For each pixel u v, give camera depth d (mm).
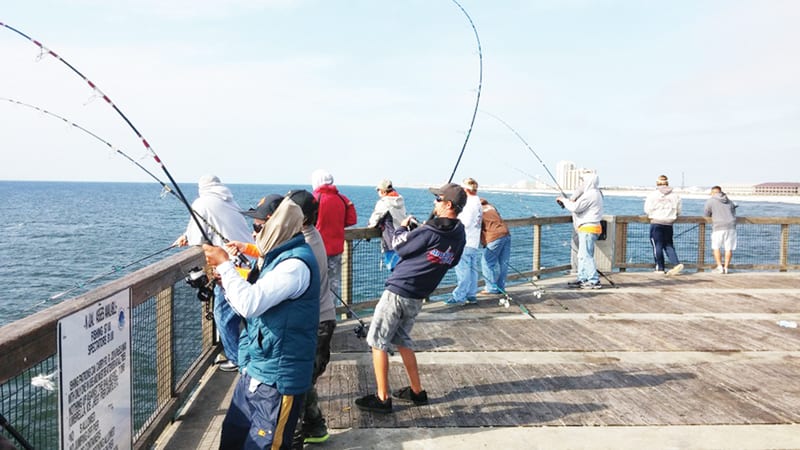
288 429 2488
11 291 18156
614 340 5727
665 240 10125
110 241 32062
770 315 6887
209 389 4223
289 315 2438
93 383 2244
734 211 10234
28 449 1931
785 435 3566
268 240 2527
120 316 2555
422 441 3439
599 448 3369
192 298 4320
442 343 5586
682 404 4070
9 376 1832
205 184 4215
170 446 3301
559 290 8406
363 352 5250
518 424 3701
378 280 7273
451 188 3832
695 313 6969
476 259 7387
